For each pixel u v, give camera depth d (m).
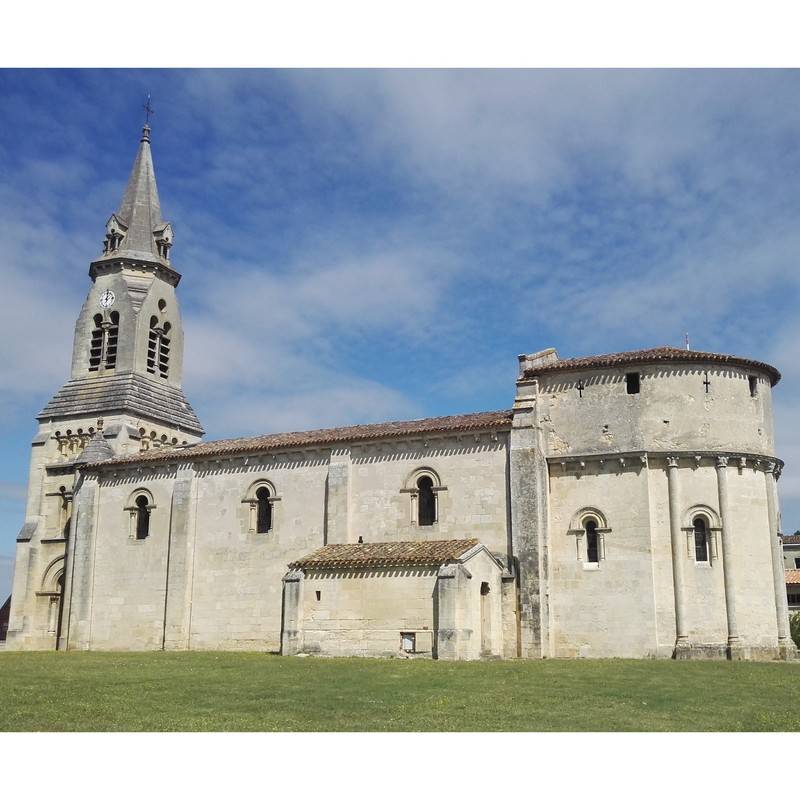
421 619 38.69
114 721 19.69
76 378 63.56
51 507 59.84
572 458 44.03
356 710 21.66
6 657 42.12
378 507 45.84
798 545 92.06
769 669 34.44
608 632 42.00
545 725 19.75
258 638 47.69
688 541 42.16
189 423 65.25
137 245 65.56
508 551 42.69
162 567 51.22
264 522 49.25
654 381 43.75
